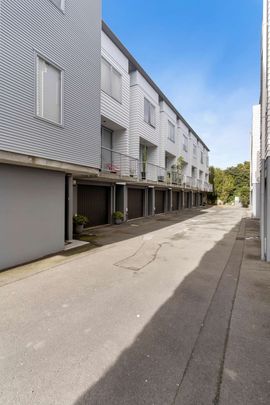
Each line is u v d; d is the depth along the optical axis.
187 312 3.82
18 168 6.31
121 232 11.56
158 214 21.80
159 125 19.86
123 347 2.93
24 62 5.85
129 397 2.21
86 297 4.33
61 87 7.02
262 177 7.29
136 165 15.39
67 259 6.81
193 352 2.84
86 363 2.65
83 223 11.09
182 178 25.44
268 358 2.74
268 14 6.58
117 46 13.52
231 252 7.73
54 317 3.64
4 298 4.29
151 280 5.19
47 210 7.28
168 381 2.40
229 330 3.32
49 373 2.51
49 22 6.57
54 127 6.80
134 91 15.88
